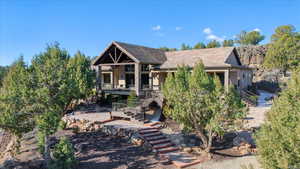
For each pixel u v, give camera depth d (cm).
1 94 992
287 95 630
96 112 2147
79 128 1666
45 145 1033
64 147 962
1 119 930
